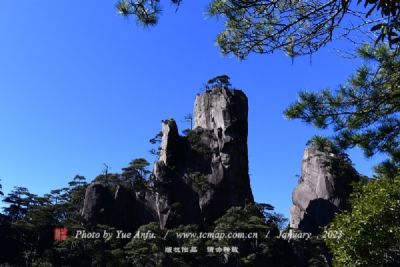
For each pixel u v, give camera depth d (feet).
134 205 282.97
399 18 15.42
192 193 285.02
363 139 30.22
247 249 230.48
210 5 26.58
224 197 289.94
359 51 26.78
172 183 288.30
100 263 208.03
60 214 280.31
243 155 316.81
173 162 303.07
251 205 256.52
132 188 297.33
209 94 351.05
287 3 25.86
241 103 338.13
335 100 28.35
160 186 286.05
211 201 283.59
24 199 309.01
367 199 60.59
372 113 29.04
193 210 277.03
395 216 57.06
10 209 302.45
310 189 301.63
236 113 330.95
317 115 29.04
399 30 15.79
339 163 295.07
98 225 239.91
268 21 26.66
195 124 352.08
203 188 286.87
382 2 15.26
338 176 289.53
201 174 293.64
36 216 264.52
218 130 321.32
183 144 317.42
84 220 261.65
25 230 261.03
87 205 269.23
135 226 273.95
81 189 312.09
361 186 66.95
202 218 277.85
